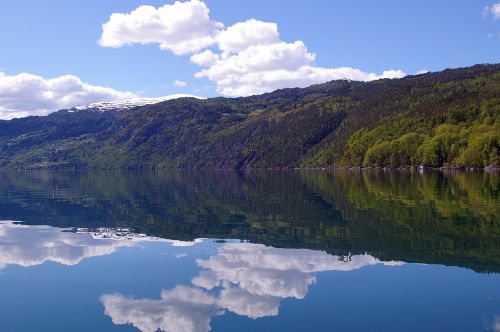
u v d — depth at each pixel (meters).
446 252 25.50
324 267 22.77
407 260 23.86
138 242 30.09
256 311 16.89
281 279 20.78
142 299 18.48
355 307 17.19
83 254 26.59
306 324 15.70
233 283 20.34
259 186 92.31
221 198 64.44
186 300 18.23
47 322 16.33
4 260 25.30
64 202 60.28
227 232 33.62
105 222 40.00
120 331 15.41
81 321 16.36
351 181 99.62
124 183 118.88
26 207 53.66
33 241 30.86
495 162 140.38
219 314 16.67
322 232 32.69
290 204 52.97
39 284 20.78
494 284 19.70
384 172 152.62
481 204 46.84
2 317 16.84
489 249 26.12
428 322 15.80
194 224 38.06
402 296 18.34
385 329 15.25
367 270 22.03
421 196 57.53
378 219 38.38
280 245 28.28
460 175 113.44
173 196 70.00
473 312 16.62
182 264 23.81
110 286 20.28
